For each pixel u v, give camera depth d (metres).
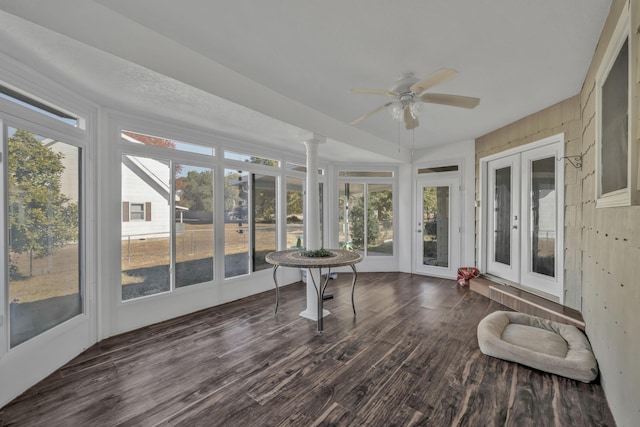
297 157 4.96
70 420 1.77
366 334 2.98
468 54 2.29
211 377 2.22
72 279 2.50
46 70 2.07
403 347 2.70
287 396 2.00
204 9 1.80
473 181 4.90
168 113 2.92
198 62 2.34
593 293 2.40
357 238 5.90
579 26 1.94
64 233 2.42
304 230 5.12
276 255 3.47
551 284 3.49
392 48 2.21
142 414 1.82
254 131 3.53
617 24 1.54
